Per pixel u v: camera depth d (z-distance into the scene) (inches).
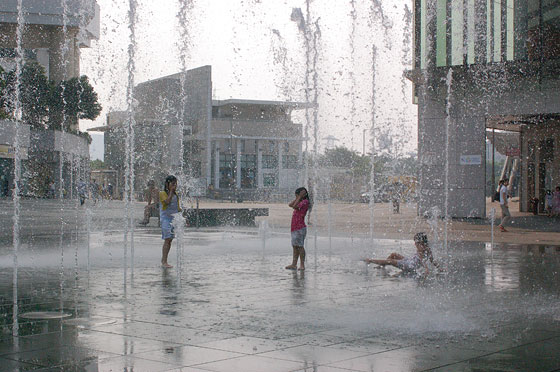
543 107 1067.3
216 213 951.6
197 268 445.7
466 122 1128.8
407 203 1754.4
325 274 414.9
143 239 687.7
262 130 3206.2
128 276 398.3
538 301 310.0
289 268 439.8
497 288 354.3
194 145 3097.9
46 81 2228.1
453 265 469.1
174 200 453.7
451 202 1148.5
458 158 1138.7
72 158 2351.1
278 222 1062.4
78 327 242.5
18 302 299.3
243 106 3228.3
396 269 443.2
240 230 860.0
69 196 2364.7
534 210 1336.1
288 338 226.5
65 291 334.6
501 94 1098.1
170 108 3041.3
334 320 259.3
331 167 2356.1
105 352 203.2
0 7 2162.9
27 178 2266.2
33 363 188.7
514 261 498.3
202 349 208.5
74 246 599.8
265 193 2888.8
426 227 937.5
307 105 860.6
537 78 1066.7
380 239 722.8
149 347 210.7
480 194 1128.8
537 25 1043.9
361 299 313.9
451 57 1104.2
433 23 1115.9
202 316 267.1
